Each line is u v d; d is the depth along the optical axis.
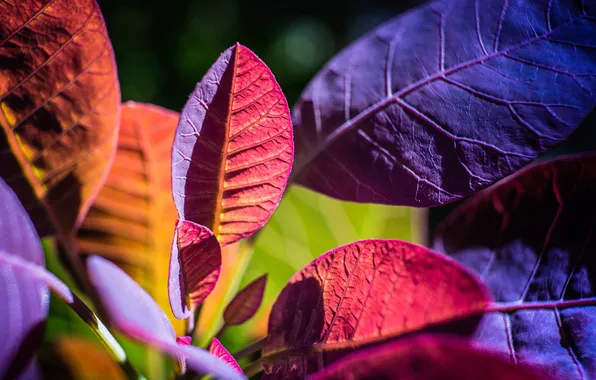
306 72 0.61
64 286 0.19
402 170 0.21
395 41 0.22
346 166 0.21
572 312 0.20
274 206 0.20
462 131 0.20
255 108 0.18
